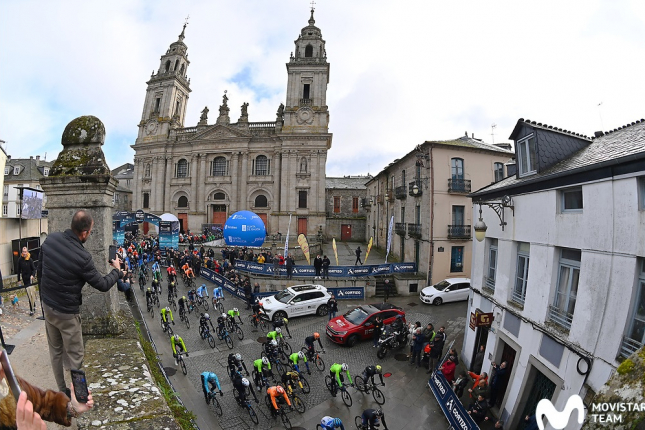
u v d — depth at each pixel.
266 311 18.61
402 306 21.92
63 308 3.56
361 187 59.53
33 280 11.12
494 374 11.10
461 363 14.33
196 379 12.45
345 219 53.34
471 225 24.55
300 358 12.57
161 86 51.16
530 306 9.86
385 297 23.52
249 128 46.94
